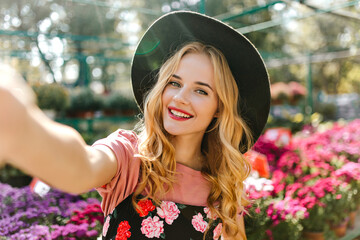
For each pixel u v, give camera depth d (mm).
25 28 15102
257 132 1563
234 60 1416
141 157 1178
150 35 1404
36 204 2857
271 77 17422
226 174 1375
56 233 2334
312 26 16000
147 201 1179
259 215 2564
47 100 9148
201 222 1248
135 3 14180
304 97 12922
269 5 4121
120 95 10625
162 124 1318
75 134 659
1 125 465
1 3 14328
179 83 1267
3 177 4688
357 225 3736
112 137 1179
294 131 8312
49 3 14492
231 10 13469
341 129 5941
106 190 1102
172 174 1282
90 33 14219
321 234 3031
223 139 1353
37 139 524
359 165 3682
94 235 2406
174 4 13930
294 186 2992
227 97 1314
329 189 3094
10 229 2400
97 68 17703
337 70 21016
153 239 1152
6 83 481
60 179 611
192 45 1285
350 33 11750
